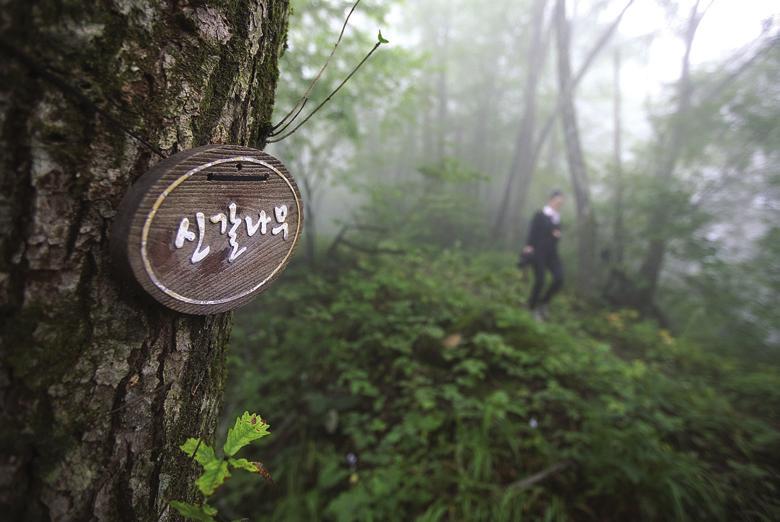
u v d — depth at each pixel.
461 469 2.09
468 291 4.50
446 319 3.53
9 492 0.54
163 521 0.74
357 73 4.14
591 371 2.96
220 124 0.74
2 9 0.47
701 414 2.61
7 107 0.49
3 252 0.51
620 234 6.52
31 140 0.51
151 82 0.61
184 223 0.64
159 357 0.69
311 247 4.98
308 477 2.28
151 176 0.59
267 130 0.90
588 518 1.88
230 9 0.71
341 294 3.67
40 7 0.49
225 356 0.91
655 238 5.66
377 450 2.27
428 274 4.86
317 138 5.52
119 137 0.59
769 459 2.21
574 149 6.64
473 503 1.95
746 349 4.95
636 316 5.37
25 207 0.52
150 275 0.61
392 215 6.14
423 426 2.29
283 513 2.06
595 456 2.04
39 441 0.56
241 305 0.79
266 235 0.80
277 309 4.02
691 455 2.18
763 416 2.83
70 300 0.57
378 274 3.89
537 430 2.33
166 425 0.72
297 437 2.55
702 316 5.76
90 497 0.62
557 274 4.49
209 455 0.66
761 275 5.48
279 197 0.81
